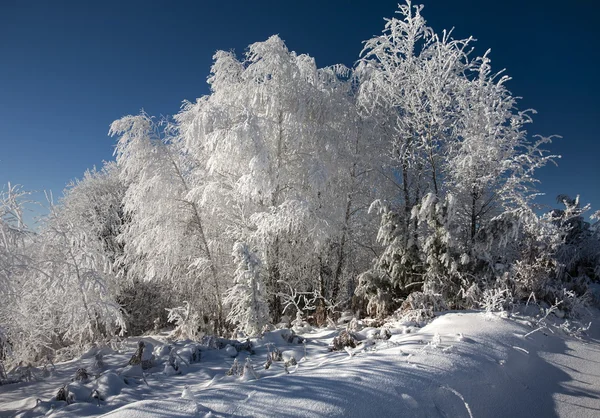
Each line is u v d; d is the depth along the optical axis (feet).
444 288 21.86
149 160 27.32
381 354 13.34
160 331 32.73
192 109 29.55
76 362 18.15
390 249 23.79
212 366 15.30
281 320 26.94
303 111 25.91
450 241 21.77
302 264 30.63
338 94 28.94
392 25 29.91
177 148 29.71
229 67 29.91
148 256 29.63
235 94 28.30
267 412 9.02
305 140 27.99
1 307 18.40
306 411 9.04
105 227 41.78
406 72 30.04
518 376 12.82
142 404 9.63
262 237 26.14
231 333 25.52
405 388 10.52
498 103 26.81
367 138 29.94
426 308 20.29
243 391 10.12
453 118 28.86
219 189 27.53
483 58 26.71
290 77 27.02
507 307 20.42
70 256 21.53
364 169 30.37
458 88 27.89
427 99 29.01
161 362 16.05
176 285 32.07
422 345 14.05
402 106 29.71
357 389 10.18
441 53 28.02
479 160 25.96
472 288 21.01
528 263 23.24
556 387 12.78
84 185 45.16
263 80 26.96
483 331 15.84
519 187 25.89
